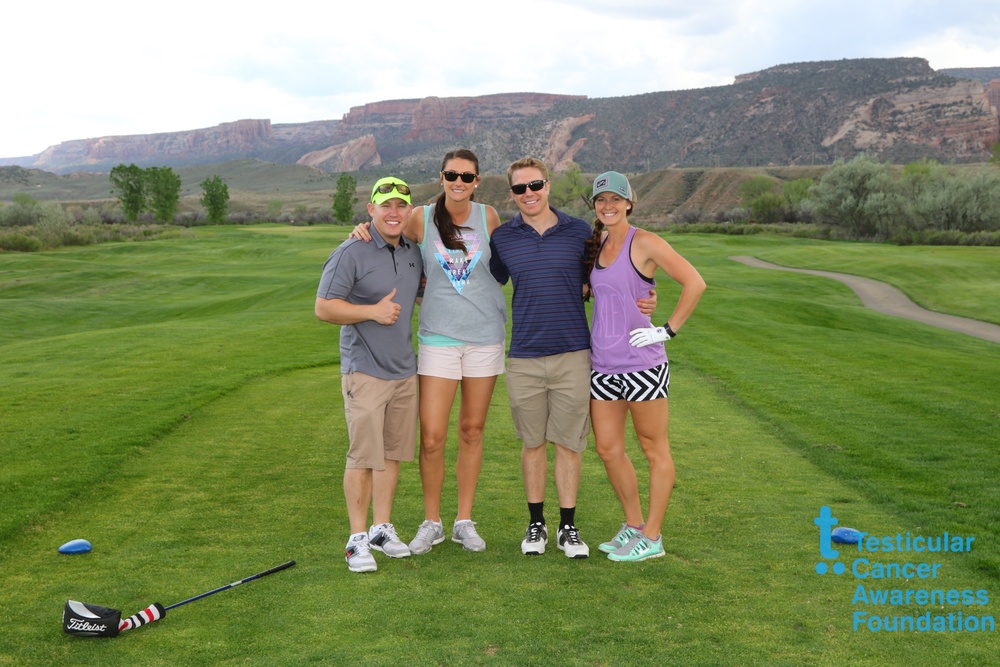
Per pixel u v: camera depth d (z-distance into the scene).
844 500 6.32
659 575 4.67
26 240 73.88
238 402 10.59
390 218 4.99
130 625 3.91
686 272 4.75
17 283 46.09
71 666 3.54
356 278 5.05
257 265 56.09
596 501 6.37
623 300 4.93
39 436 8.31
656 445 5.04
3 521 5.59
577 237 5.07
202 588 4.46
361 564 4.71
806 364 14.41
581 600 4.27
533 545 5.10
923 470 7.19
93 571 4.72
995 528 5.54
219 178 122.31
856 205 81.25
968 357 16.12
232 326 20.59
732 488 6.66
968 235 69.69
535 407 5.13
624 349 4.93
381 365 5.12
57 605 4.23
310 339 17.66
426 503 5.41
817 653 3.64
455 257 5.15
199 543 5.25
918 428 9.03
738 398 11.14
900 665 3.52
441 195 5.20
